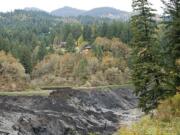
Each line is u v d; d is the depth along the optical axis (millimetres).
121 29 162375
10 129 36594
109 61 130875
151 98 26781
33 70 130875
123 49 145125
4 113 40875
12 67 104375
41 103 61906
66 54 138375
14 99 61594
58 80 124375
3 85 97000
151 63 27047
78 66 126500
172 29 24656
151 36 28672
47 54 146875
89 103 75812
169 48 25016
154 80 26609
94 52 142375
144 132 13195
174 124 14328
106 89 92312
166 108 17453
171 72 24844
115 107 83188
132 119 55969
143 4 28812
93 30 184000
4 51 117375
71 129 44250
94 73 125750
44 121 42312
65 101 65688
